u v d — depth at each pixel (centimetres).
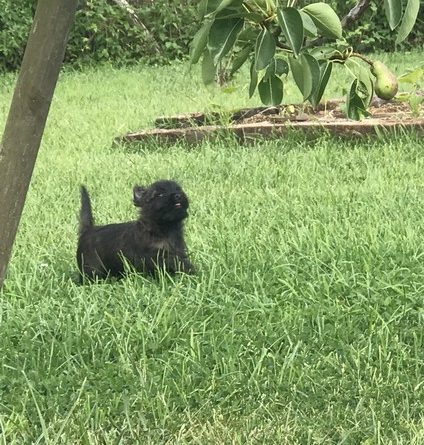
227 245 723
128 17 2166
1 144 339
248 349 545
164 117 1319
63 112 1552
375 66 371
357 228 752
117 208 890
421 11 2186
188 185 971
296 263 680
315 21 340
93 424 459
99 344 552
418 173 949
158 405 473
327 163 1019
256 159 1062
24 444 441
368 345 538
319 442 438
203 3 315
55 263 728
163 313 588
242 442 439
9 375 522
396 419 459
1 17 2052
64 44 326
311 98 373
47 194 967
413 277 634
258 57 328
